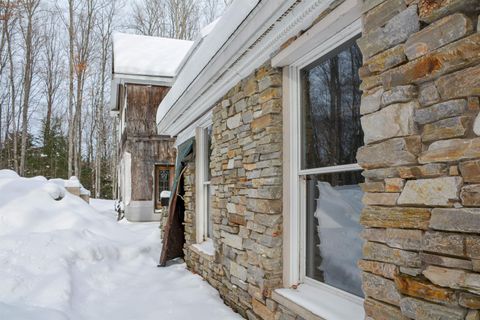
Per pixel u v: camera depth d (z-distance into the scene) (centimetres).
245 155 301
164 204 700
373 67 154
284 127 253
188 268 513
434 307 123
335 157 223
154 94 1188
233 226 332
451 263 119
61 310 322
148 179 1144
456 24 118
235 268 326
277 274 253
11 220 595
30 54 1958
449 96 122
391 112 144
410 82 136
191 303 357
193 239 502
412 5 135
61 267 433
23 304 327
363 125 160
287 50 236
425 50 129
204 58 327
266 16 221
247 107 298
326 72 233
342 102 219
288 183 251
